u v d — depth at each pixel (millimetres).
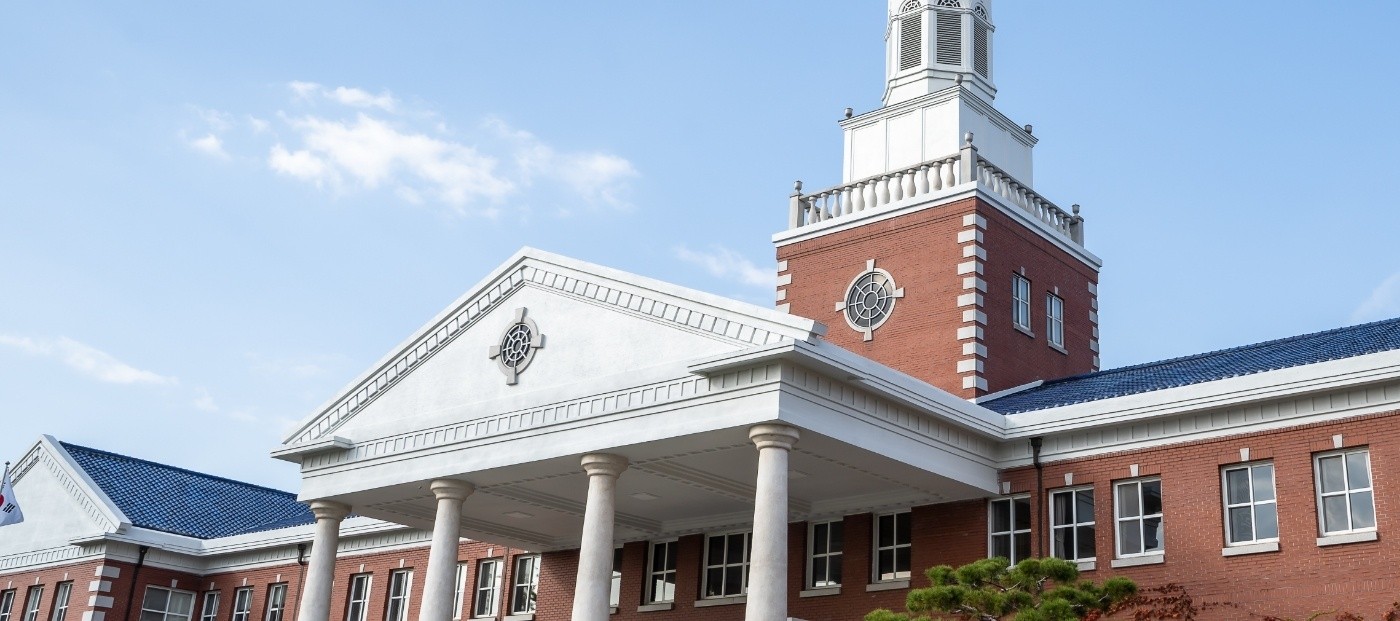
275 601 46594
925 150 39281
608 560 27578
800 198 40406
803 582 32469
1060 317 38844
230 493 56375
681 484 31328
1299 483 25734
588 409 28547
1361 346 27922
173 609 48656
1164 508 27359
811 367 26141
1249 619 25641
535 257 31094
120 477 52531
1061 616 22391
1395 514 24422
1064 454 29000
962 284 35719
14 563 50250
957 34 40875
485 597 40688
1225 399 26688
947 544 30156
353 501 33812
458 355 32094
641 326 28672
